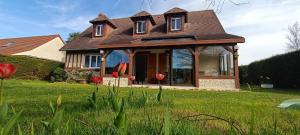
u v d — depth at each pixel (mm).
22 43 30203
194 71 16234
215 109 4191
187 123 1881
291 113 3721
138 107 4141
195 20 21188
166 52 19422
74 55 22375
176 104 4945
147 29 20562
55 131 1654
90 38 23312
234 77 15141
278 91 14289
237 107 4520
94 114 3438
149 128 2000
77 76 20078
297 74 17328
